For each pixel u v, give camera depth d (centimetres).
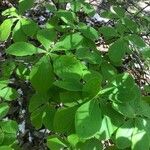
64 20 39
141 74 46
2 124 34
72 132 32
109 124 30
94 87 31
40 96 36
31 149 45
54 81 34
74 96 32
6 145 33
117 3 53
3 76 40
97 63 36
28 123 46
